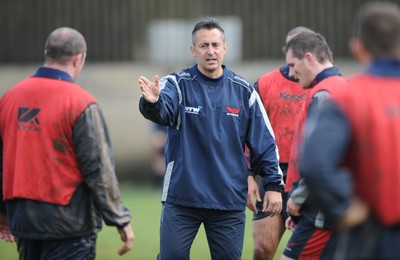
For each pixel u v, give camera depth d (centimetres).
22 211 1777
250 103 2122
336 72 1947
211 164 2070
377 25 1343
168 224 2086
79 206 1772
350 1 5794
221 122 2083
